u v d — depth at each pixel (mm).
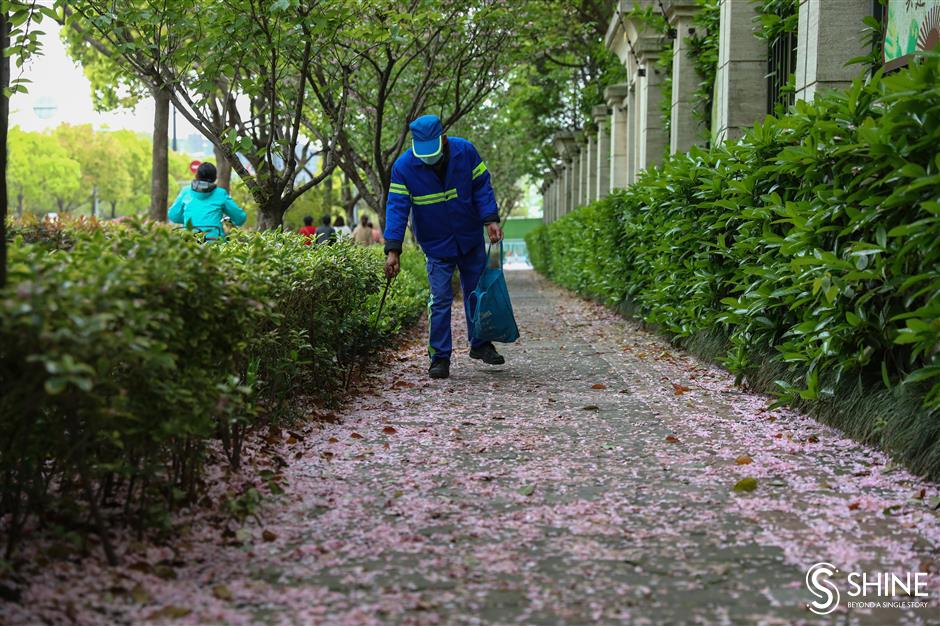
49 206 88375
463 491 4504
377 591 3227
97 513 3336
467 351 10320
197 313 3670
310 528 3912
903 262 4836
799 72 8852
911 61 4566
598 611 3037
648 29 17641
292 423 5844
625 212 12789
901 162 4633
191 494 4035
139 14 7957
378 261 10242
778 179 6859
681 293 9695
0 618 2836
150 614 2973
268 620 2973
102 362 3043
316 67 11172
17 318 2738
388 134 19531
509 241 68000
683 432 5816
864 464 4934
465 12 14234
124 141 95500
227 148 8680
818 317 5840
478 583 3303
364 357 8203
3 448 3529
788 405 6395
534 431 5895
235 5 8008
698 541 3734
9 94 6895
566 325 13492
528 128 33531
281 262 5480
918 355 5098
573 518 4059
